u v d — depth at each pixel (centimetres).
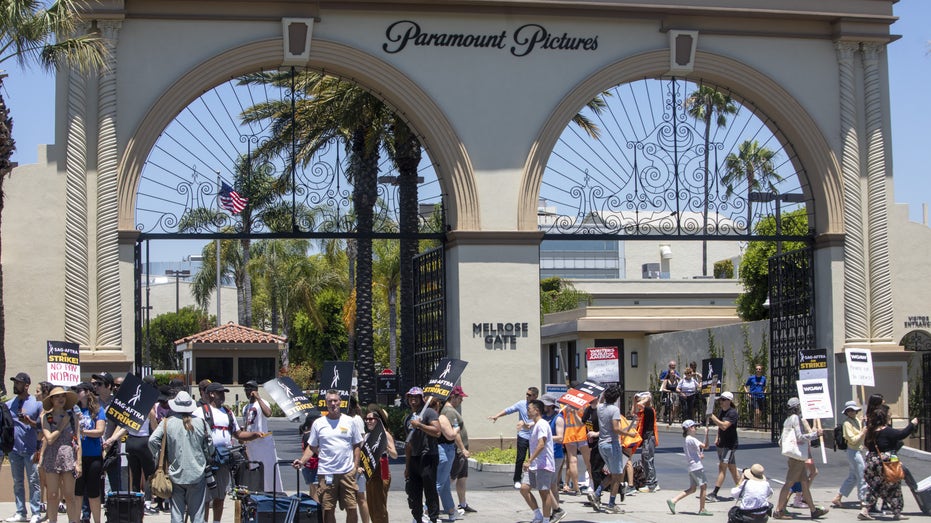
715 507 1773
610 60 2353
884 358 2422
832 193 2452
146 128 2156
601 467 1795
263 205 3253
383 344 6394
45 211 2116
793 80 2441
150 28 2178
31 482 1585
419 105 2284
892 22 2466
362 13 2267
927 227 2505
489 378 2269
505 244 2292
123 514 1402
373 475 1453
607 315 4662
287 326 7388
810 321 2497
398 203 2998
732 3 2391
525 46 2327
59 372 1652
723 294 5912
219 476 1493
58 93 2125
